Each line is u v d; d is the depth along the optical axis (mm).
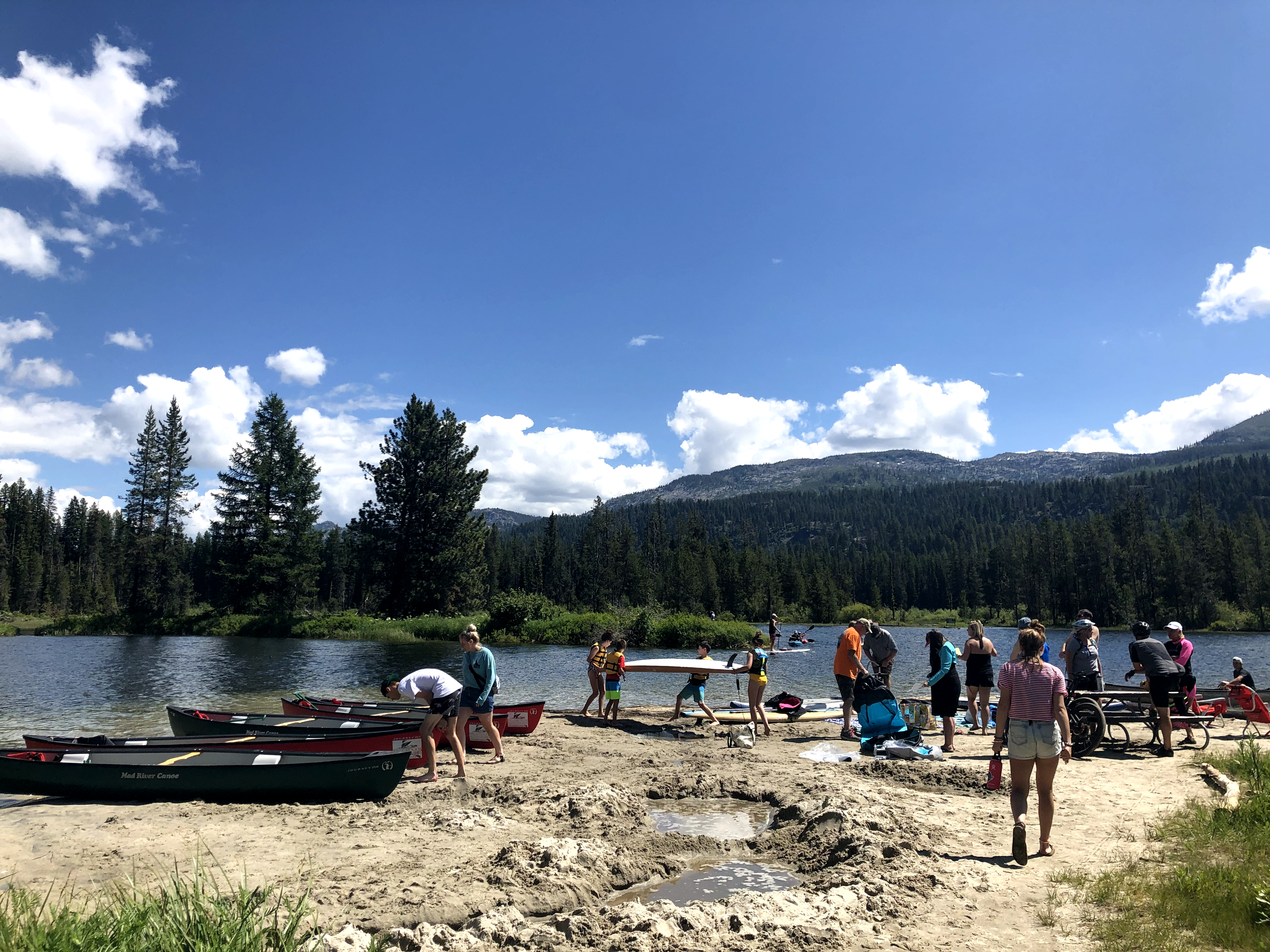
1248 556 107375
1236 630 93438
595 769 10539
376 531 61094
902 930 5082
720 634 43250
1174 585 99375
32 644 44969
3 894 5746
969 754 11367
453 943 4711
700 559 115188
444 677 10188
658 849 7133
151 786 9156
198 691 22781
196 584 99875
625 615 46562
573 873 6164
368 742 10961
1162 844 6809
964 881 5973
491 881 5977
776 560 148500
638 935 4875
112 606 86812
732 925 5105
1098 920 5164
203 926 4262
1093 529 112500
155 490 64812
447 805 8758
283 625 53719
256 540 59781
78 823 8047
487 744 12430
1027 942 4871
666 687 23859
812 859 6770
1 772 9391
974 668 13273
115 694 21922
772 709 16250
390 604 60719
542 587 112562
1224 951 4531
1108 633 89938
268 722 12773
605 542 121375
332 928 5004
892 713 11844
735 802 9086
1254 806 7316
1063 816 7926
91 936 4098
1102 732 11070
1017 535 143375
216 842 7277
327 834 7504
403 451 61375
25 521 100250
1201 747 11875
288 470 61938
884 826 7172
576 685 24000
